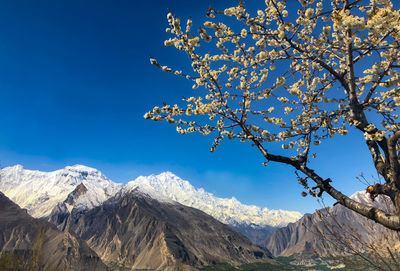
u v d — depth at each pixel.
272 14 7.82
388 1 6.30
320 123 7.89
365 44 7.34
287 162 7.09
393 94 8.50
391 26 5.90
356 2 6.73
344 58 8.46
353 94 7.22
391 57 7.99
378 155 6.70
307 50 8.06
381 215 5.14
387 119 8.12
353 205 5.70
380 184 5.98
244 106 8.01
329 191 6.20
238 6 7.32
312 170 6.64
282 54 8.86
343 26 6.47
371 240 5.21
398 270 4.34
